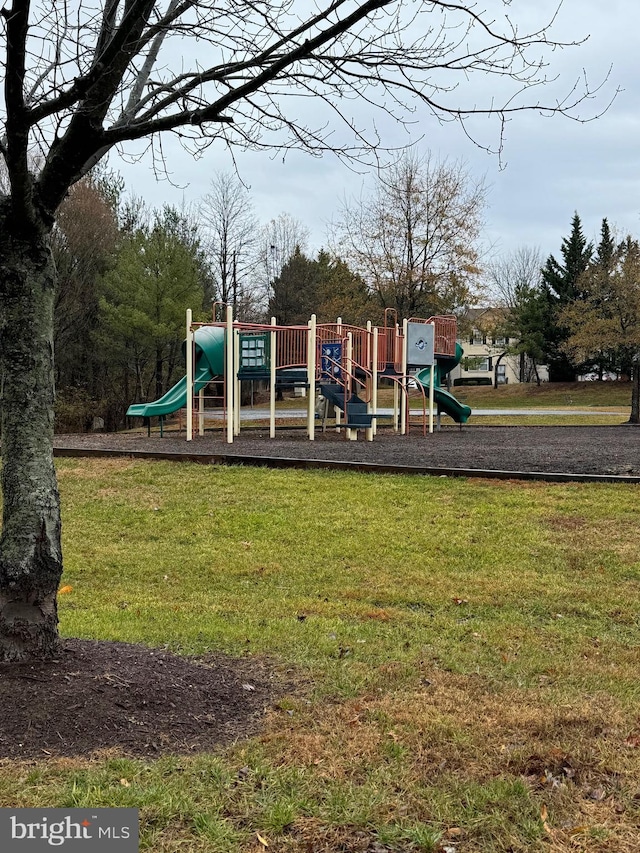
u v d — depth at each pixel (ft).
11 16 9.08
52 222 11.47
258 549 24.57
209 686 12.46
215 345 59.62
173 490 32.89
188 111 11.03
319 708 11.94
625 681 13.67
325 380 57.31
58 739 10.13
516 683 13.43
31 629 11.72
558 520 26.48
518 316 162.20
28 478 11.52
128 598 20.08
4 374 11.43
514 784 9.40
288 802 8.93
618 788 9.44
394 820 8.65
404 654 14.99
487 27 10.92
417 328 63.16
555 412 107.86
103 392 109.09
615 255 112.47
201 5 11.14
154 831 8.36
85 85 10.14
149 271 96.89
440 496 30.25
